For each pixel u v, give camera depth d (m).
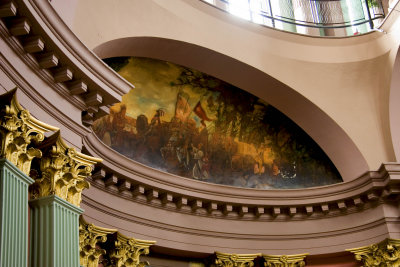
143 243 12.77
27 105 9.06
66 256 8.76
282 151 16.33
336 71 15.84
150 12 13.30
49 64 9.29
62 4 10.71
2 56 8.56
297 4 16.92
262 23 15.99
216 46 14.26
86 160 9.70
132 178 13.00
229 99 15.73
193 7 14.28
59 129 9.05
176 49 13.84
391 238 14.13
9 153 8.19
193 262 14.43
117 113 13.95
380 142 15.57
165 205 13.95
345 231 15.10
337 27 16.69
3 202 7.68
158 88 14.67
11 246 7.59
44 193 9.05
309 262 15.26
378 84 15.87
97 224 12.45
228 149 15.78
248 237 14.94
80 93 10.05
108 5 12.45
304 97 15.36
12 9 8.41
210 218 14.70
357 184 14.83
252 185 15.81
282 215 15.29
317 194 15.15
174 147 14.92
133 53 13.39
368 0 16.89
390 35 15.38
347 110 15.69
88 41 11.71
